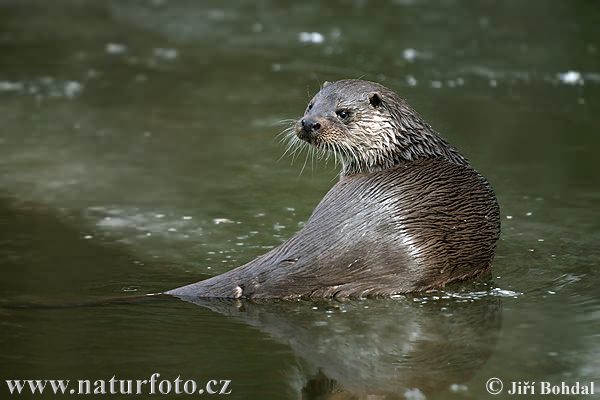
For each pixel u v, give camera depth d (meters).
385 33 55.03
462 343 21.75
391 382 19.97
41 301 24.06
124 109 43.50
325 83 27.70
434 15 58.62
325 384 19.92
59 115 42.53
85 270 26.27
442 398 19.27
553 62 48.69
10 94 45.62
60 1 66.19
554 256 27.11
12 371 20.30
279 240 28.59
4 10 63.53
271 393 19.48
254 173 35.25
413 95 44.06
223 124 41.25
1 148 37.84
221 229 29.56
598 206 31.11
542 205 31.30
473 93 44.38
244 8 62.78
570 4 59.38
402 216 24.05
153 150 37.91
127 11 63.16
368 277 23.98
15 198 32.38
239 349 21.56
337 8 61.28
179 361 20.91
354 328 22.61
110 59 51.97
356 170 26.94
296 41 54.31
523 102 43.03
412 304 23.89
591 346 21.45
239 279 24.17
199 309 23.72
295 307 23.70
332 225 24.11
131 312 23.53
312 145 26.72
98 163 36.28
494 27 55.38
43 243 28.38
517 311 23.50
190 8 63.41
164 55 52.75
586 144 37.62
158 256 27.31
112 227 29.75
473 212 24.84
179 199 32.41
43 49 53.91
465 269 25.03
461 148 37.06
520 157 36.16
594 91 44.38
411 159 26.39
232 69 49.72
